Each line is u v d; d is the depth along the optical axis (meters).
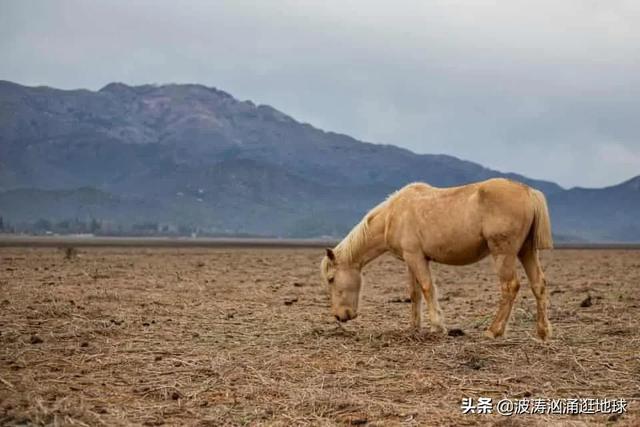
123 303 16.41
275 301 17.72
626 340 11.48
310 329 12.94
